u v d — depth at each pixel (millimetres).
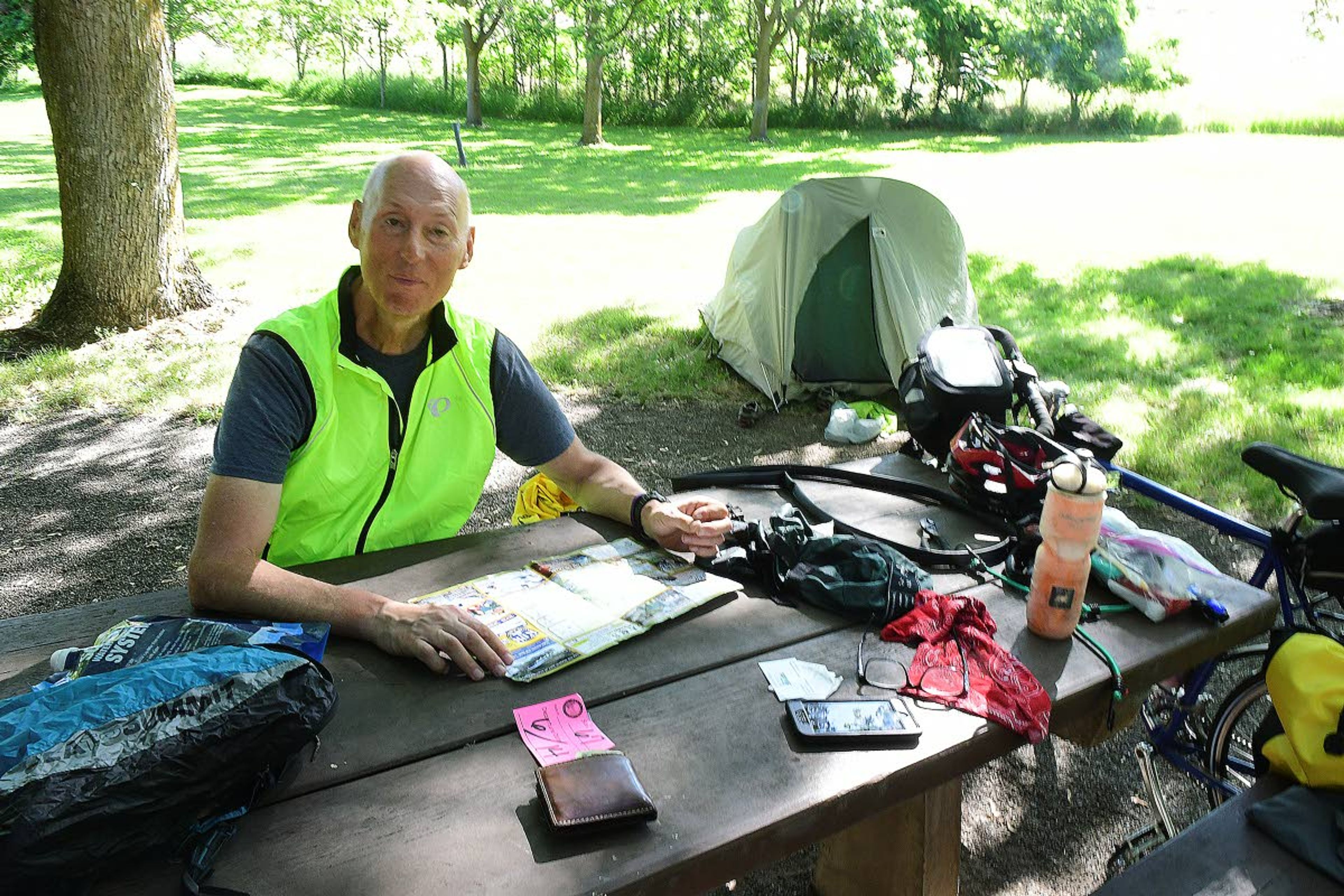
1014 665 1646
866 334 6070
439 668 1571
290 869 1169
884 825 2025
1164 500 2346
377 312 2002
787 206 5941
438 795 1309
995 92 29953
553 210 13789
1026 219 13312
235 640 1418
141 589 3910
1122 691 1678
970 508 2281
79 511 4613
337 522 2076
